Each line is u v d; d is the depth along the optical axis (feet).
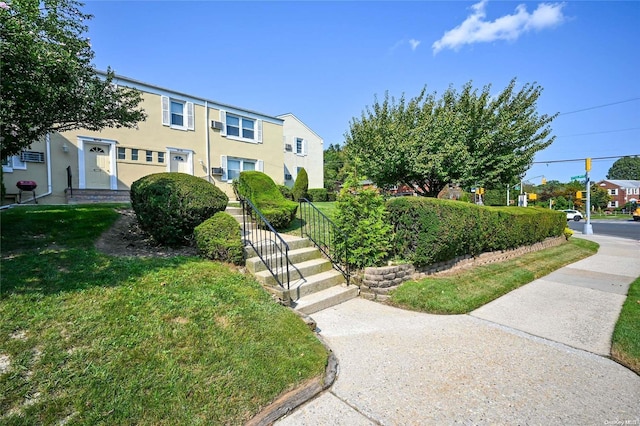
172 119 42.88
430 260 17.43
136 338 8.25
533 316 13.83
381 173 32.68
